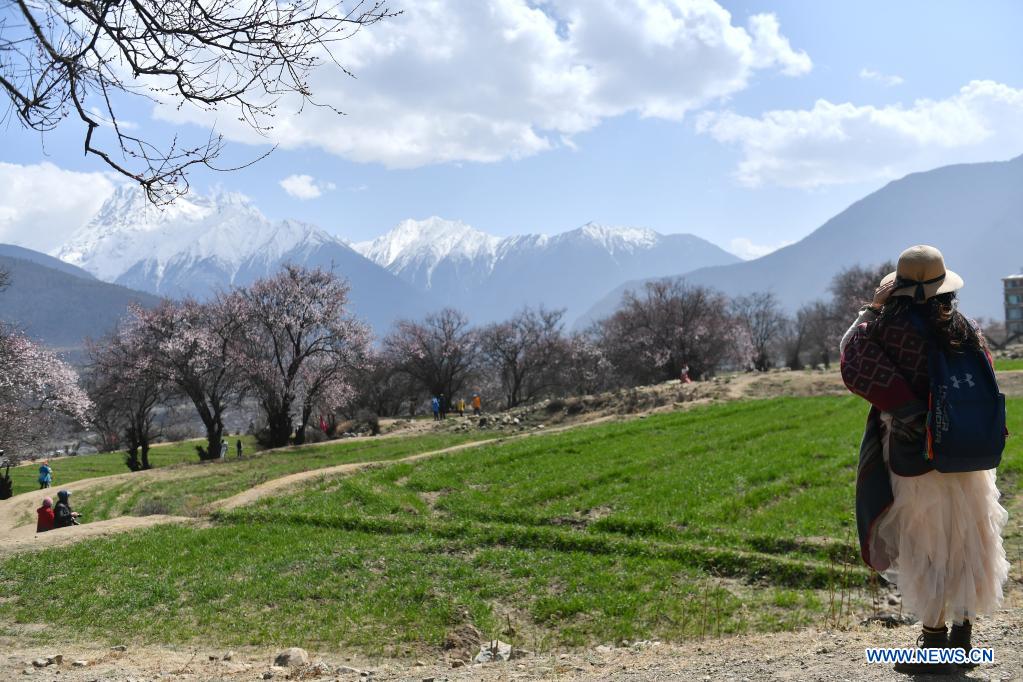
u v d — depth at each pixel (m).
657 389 59.59
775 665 6.55
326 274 69.00
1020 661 5.71
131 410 67.75
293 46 7.79
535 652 12.39
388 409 107.56
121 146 7.83
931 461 5.01
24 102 7.52
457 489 27.00
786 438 30.80
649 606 13.98
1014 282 158.75
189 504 33.88
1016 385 44.16
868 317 5.59
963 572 5.19
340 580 16.62
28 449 61.25
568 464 29.80
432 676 8.41
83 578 17.70
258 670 9.92
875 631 8.41
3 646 13.41
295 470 43.09
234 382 67.69
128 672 9.96
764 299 144.62
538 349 105.69
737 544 16.91
